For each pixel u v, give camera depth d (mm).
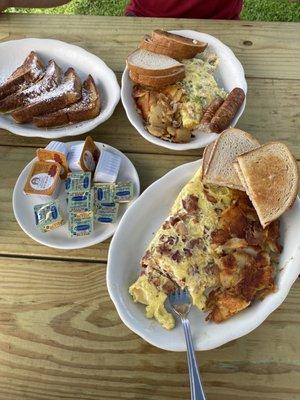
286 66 537
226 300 361
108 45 570
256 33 566
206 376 349
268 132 483
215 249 379
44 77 512
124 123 504
